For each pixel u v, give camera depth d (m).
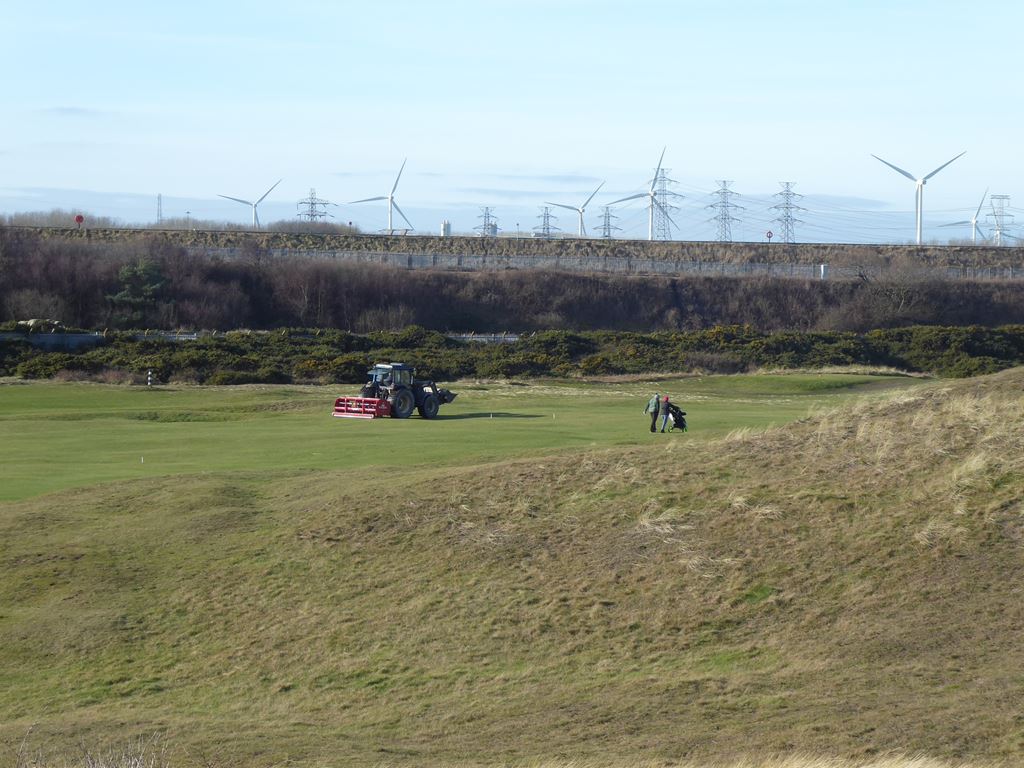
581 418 132.50
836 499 61.69
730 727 41.41
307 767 39.28
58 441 108.88
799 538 58.47
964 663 45.16
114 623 57.53
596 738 41.66
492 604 56.75
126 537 69.50
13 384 179.62
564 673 49.59
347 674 51.34
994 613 48.97
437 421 130.00
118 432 116.94
